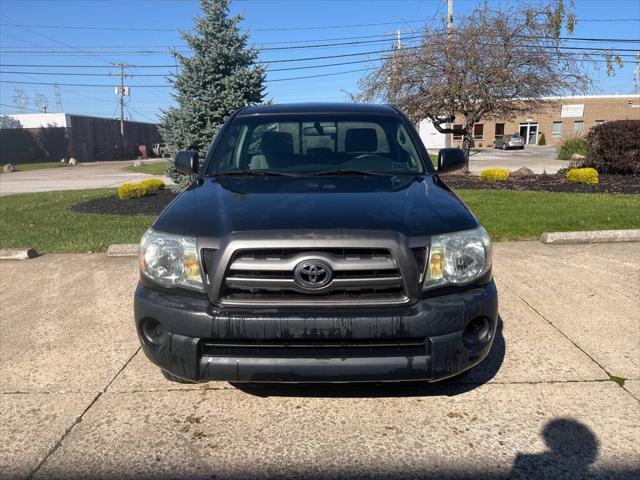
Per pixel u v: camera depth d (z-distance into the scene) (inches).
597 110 1977.1
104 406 123.9
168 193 504.4
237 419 117.6
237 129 165.0
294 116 167.0
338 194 123.7
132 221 357.1
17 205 465.1
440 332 103.0
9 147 1729.8
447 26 625.3
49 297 201.9
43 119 1733.5
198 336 103.3
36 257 265.4
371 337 101.1
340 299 102.4
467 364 107.3
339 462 102.6
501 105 625.9
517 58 600.7
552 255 249.0
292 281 101.4
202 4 452.8
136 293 114.0
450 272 107.3
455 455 104.3
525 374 136.4
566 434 110.6
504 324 168.9
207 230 108.0
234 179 142.3
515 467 100.6
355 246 101.3
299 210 112.0
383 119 167.3
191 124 446.6
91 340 161.2
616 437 109.3
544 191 461.4
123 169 1169.4
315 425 114.8
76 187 703.1
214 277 103.0
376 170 148.5
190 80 446.3
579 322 169.8
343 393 127.6
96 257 263.3
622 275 216.5
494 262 239.0
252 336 101.6
